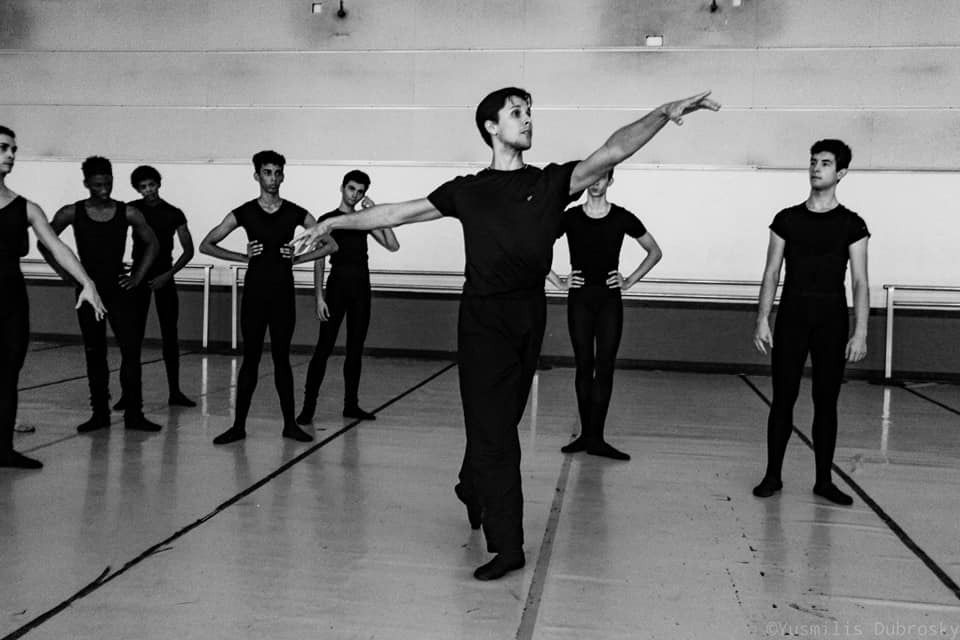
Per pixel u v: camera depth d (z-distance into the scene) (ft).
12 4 32.55
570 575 9.71
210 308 32.17
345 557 10.16
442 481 13.88
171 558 9.96
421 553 10.37
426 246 31.35
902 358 28.55
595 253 15.88
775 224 13.30
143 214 19.01
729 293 29.60
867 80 28.58
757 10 29.04
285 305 16.51
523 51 30.32
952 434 19.02
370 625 8.23
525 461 15.56
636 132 8.48
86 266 16.81
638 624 8.36
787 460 15.99
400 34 30.96
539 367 30.12
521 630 8.18
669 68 29.55
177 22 31.91
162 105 32.14
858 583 9.61
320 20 31.30
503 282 9.46
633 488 13.74
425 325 31.35
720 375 28.96
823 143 12.92
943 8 28.12
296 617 8.38
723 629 8.28
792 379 13.28
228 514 11.76
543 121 30.22
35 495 12.46
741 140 29.35
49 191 32.76
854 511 12.60
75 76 32.45
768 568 10.05
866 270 12.97
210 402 20.93
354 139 31.37
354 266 18.80
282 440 16.70
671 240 29.84
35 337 32.99
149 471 14.03
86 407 19.75
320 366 18.58
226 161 31.94
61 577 9.30
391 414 19.89
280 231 16.34
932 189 28.40
